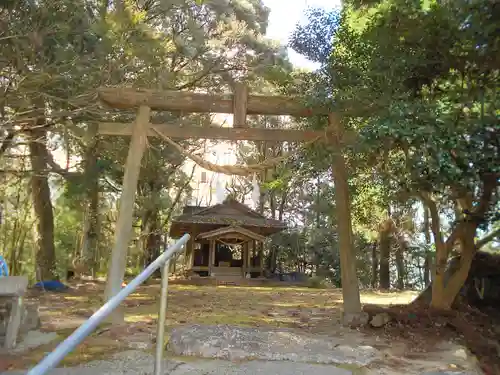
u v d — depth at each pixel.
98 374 3.70
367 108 6.23
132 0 7.68
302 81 7.55
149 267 2.48
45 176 11.84
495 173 5.87
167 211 24.38
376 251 20.39
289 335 5.11
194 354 4.41
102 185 17.02
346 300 6.81
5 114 8.14
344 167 7.15
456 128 5.71
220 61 11.36
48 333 5.19
